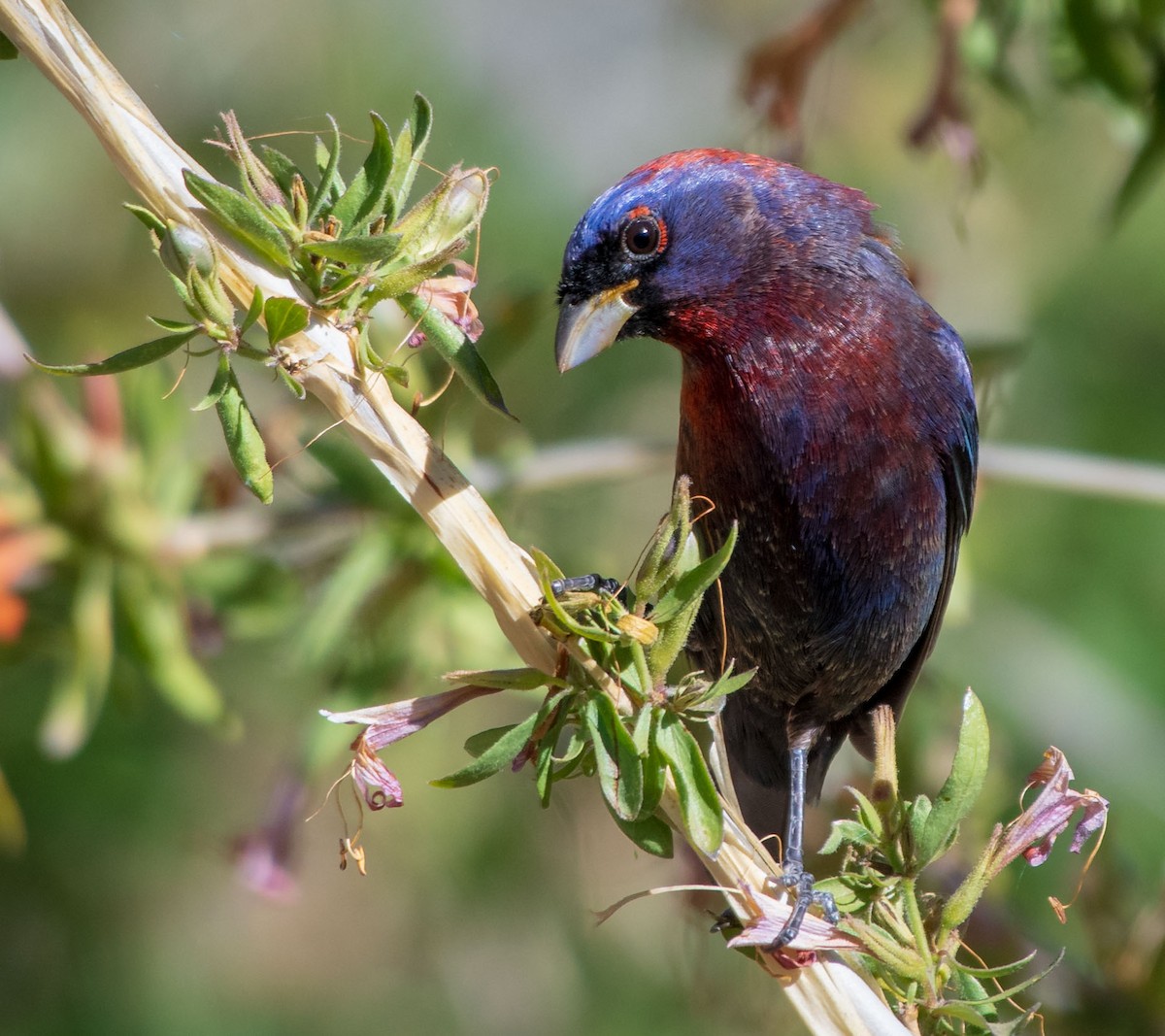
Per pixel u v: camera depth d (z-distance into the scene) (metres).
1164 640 13.82
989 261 14.98
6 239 13.52
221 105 13.07
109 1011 12.91
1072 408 14.59
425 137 5.34
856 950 5.73
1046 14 10.38
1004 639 13.66
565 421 13.94
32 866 12.77
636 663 5.32
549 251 13.79
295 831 9.53
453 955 13.57
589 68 14.56
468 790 13.55
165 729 12.93
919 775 10.30
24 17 5.34
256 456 5.04
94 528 8.93
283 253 5.22
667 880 10.52
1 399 10.05
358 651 9.51
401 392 9.12
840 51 14.19
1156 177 10.70
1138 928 9.33
